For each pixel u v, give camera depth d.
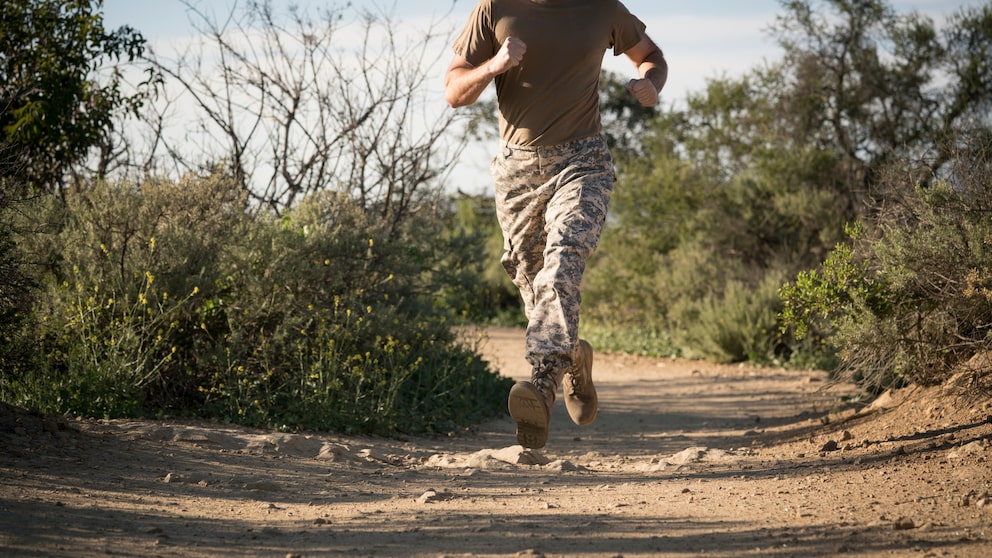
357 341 8.52
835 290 6.76
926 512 3.65
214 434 6.23
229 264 8.12
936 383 7.21
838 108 20.67
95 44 9.82
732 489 4.69
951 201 6.57
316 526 3.73
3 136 8.94
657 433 9.08
